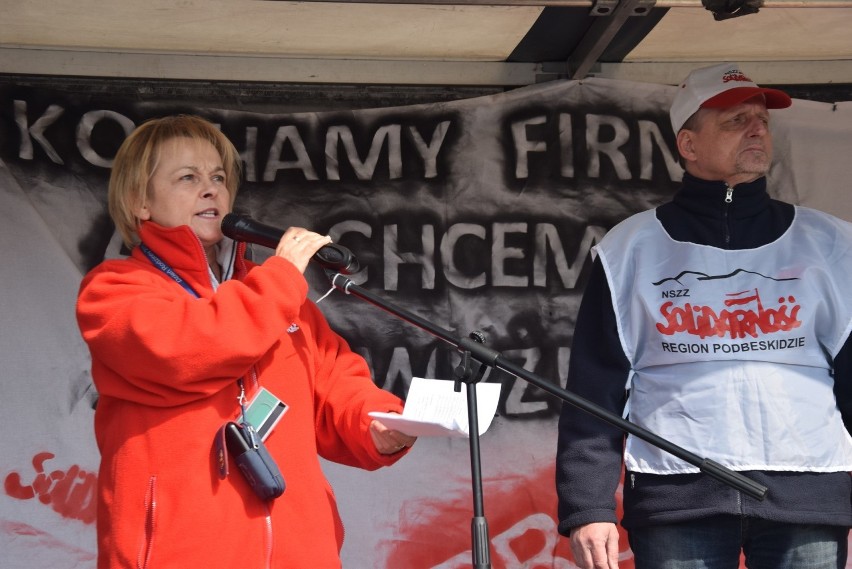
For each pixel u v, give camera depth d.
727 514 2.63
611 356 2.84
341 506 3.88
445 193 4.06
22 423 3.71
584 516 2.74
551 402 4.02
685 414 2.70
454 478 3.94
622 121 4.15
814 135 4.19
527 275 4.07
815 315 2.74
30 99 3.85
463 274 4.04
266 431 2.38
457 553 3.89
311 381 2.60
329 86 4.07
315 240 2.51
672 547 2.69
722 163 2.87
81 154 3.87
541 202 4.09
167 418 2.34
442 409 2.34
